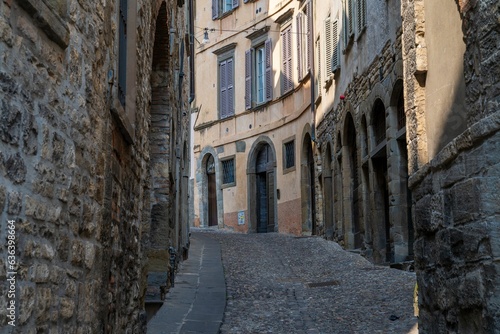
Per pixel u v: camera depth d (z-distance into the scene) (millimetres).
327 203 20438
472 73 5227
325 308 10141
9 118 3312
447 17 6043
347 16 17453
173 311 9727
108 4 5594
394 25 12695
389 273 12500
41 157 3812
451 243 5559
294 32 25000
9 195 3322
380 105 14430
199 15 31469
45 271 3893
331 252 16953
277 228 26047
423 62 6770
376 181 14812
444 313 5871
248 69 28219
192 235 23000
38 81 3766
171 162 11930
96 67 5168
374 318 9125
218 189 29531
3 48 3256
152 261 10797
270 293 11695
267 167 27109
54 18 3941
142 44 7691
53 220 4039
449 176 5605
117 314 6094
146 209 8281
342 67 18125
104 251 5375
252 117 27938
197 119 31297
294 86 24859
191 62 20344
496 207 4703
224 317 9664
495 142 4688
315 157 22203
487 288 4797
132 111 6734
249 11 28391
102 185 5324
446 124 6102
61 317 4227
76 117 4562
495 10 4699
